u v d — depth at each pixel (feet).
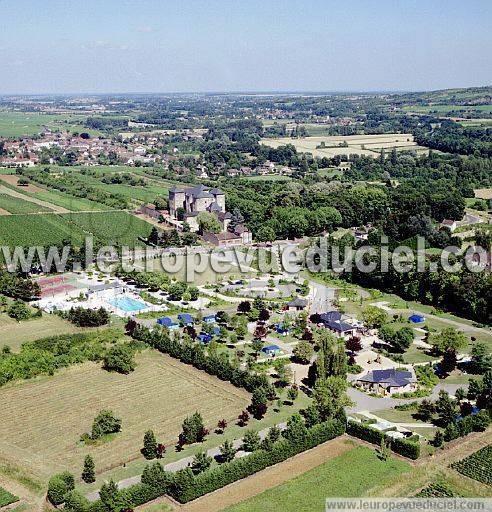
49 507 497.87
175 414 650.02
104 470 547.49
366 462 564.71
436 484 533.96
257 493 519.19
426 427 630.74
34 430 617.21
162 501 508.53
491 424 637.71
